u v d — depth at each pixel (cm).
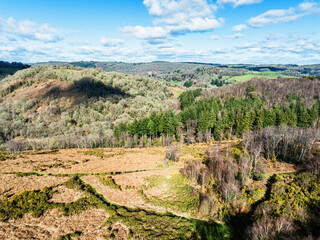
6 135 10619
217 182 4662
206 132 8569
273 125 7550
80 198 3962
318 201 3534
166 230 3316
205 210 3856
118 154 7344
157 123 8812
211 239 3253
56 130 11381
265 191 4150
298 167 4906
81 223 3281
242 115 8700
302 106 8762
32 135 10819
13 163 5719
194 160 6088
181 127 10150
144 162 6316
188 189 4650
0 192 3897
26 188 4150
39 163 5862
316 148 5328
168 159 6569
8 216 3189
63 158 6638
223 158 5650
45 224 3147
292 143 5566
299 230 3075
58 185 4419
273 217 3375
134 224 3359
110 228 3234
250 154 5659
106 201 4053
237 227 3519
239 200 3975
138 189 4625
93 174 5225
